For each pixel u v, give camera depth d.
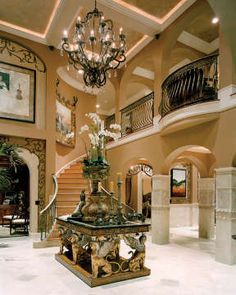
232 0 3.75
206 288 4.20
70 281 4.41
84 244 4.75
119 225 4.49
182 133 7.00
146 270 4.73
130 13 7.37
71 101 11.49
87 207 4.96
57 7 7.32
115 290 4.05
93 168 4.96
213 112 5.94
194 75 6.41
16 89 8.39
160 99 7.93
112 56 4.75
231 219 5.55
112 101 14.23
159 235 7.62
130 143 9.31
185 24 7.38
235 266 5.39
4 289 4.09
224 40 5.90
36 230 8.30
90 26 7.64
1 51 8.23
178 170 11.50
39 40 8.82
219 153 5.90
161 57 8.00
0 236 8.29
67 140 10.91
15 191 11.76
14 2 7.18
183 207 11.45
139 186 13.80
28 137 8.46
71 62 5.05
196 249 6.98
